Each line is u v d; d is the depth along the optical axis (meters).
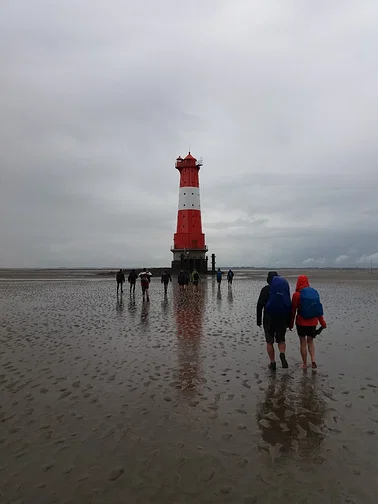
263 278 75.62
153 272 89.94
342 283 53.59
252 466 4.57
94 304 23.47
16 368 8.89
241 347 11.11
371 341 11.82
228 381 7.90
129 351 10.62
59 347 11.14
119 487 4.16
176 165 73.38
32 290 37.72
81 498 3.97
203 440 5.24
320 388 7.42
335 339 12.15
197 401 6.75
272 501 3.92
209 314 18.56
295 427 5.65
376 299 26.94
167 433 5.46
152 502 3.92
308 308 8.55
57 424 5.78
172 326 14.95
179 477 4.34
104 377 8.20
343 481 4.25
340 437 5.32
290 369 8.75
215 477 4.34
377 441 5.19
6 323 15.84
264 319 8.98
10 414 6.17
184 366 9.06
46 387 7.54
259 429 5.58
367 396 6.96
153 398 6.90
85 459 4.74
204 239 74.19
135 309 20.75
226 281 58.22
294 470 4.48
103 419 5.96
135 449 4.99
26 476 4.36
